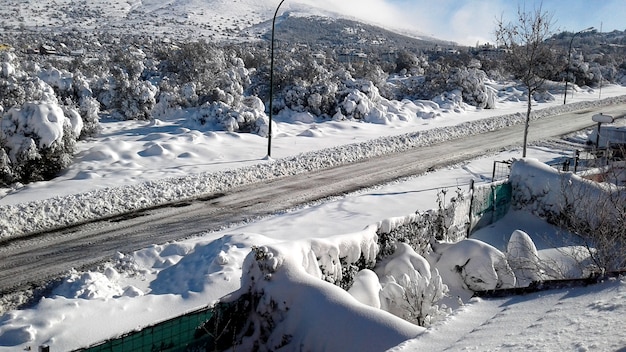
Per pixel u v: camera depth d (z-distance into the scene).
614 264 9.64
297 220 14.06
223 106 28.97
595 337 4.21
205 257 10.99
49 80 29.75
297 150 24.17
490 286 10.49
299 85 35.56
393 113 35.56
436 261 11.37
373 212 15.12
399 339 6.01
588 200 13.27
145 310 8.73
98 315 8.44
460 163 23.23
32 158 17.31
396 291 8.81
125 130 27.62
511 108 44.62
